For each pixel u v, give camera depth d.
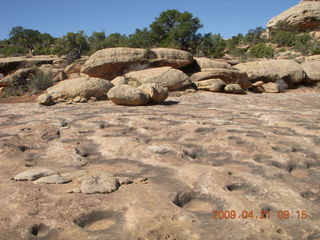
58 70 20.53
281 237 2.60
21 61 24.11
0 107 11.66
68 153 5.22
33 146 5.78
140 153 5.06
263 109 10.36
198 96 14.68
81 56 35.72
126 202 3.24
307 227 2.76
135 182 3.83
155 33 36.44
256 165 4.49
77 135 6.48
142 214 2.97
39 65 24.77
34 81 18.39
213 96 14.66
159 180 3.91
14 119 8.76
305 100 13.95
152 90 11.56
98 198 3.33
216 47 36.62
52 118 8.44
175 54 19.17
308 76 21.69
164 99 12.06
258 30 64.62
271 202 3.28
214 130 6.53
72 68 21.00
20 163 4.77
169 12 37.12
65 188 3.62
